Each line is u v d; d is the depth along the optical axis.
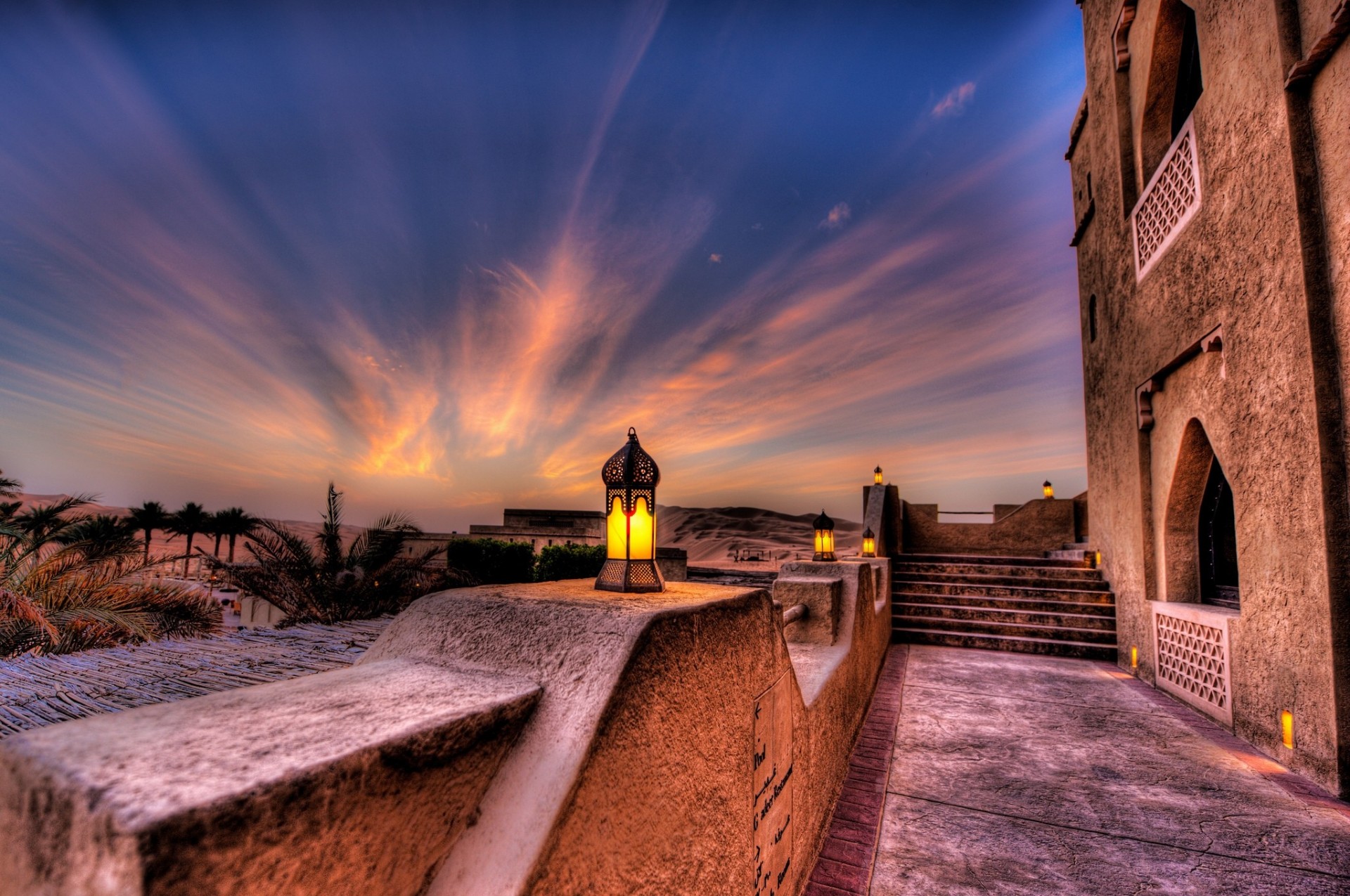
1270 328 4.63
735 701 1.86
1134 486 7.37
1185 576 6.73
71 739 0.78
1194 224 5.73
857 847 3.31
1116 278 7.86
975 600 10.29
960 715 5.67
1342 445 4.11
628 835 1.23
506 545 14.81
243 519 41.97
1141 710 5.86
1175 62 6.74
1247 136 4.88
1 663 5.42
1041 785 4.11
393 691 1.13
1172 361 6.23
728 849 1.77
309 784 0.75
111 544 8.44
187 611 8.41
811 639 4.68
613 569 1.95
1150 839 3.42
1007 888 2.96
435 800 0.98
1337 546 4.07
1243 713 5.02
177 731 0.84
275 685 1.11
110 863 0.60
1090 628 8.95
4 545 8.03
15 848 0.71
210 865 0.63
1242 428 5.03
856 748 4.74
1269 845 3.38
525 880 0.93
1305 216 4.29
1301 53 4.39
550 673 1.29
